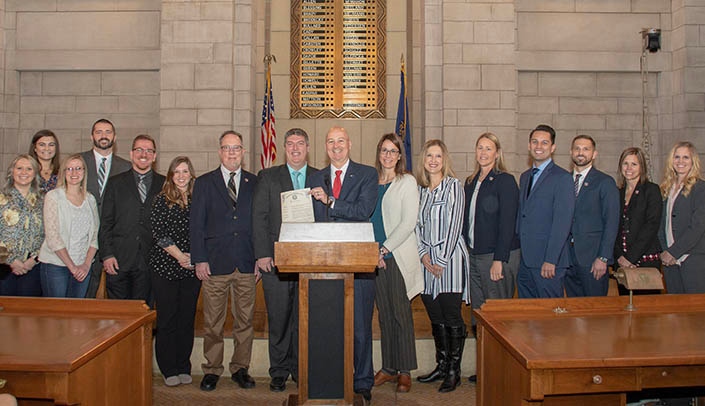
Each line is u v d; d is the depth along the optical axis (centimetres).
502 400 260
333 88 815
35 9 788
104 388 251
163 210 398
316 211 355
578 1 792
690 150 397
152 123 795
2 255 307
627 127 804
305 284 295
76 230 398
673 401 322
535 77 800
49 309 304
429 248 394
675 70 783
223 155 398
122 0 785
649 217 393
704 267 391
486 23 736
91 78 798
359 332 358
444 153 399
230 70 731
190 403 372
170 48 732
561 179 381
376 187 363
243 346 404
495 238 393
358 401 322
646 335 253
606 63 791
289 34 814
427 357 439
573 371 223
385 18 816
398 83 815
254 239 382
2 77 780
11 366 216
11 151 787
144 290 413
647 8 793
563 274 384
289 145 384
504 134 736
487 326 279
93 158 454
